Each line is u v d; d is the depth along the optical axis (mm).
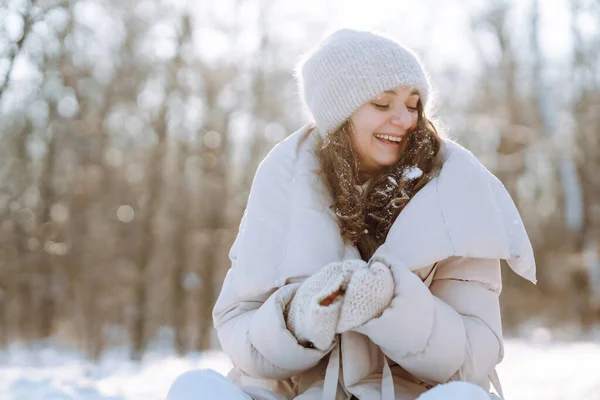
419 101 2686
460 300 2420
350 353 2328
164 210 24375
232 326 2471
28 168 23922
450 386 2021
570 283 25000
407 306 2143
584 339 21875
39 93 22484
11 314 24062
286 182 2629
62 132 23422
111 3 22859
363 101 2617
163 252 25422
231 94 24031
